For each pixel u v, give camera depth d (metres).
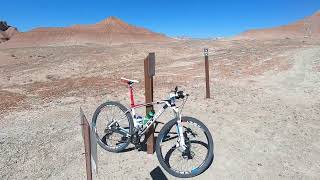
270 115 3.96
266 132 3.37
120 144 2.85
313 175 2.53
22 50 16.27
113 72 8.23
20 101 4.90
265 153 2.89
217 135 3.27
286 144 3.07
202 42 19.11
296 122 3.68
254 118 3.83
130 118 2.75
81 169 2.61
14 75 8.16
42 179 2.48
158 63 10.41
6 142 3.12
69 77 7.73
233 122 3.67
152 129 2.79
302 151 2.92
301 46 14.48
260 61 9.34
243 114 4.00
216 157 2.80
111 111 3.59
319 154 2.87
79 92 5.52
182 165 2.64
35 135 3.31
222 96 4.97
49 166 2.66
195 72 7.83
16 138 3.23
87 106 4.48
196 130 3.00
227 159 2.77
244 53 11.94
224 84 6.09
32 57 13.52
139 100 4.82
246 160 2.76
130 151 2.91
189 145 2.63
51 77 7.90
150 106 2.71
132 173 2.55
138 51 12.99
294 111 4.15
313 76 6.62
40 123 3.72
